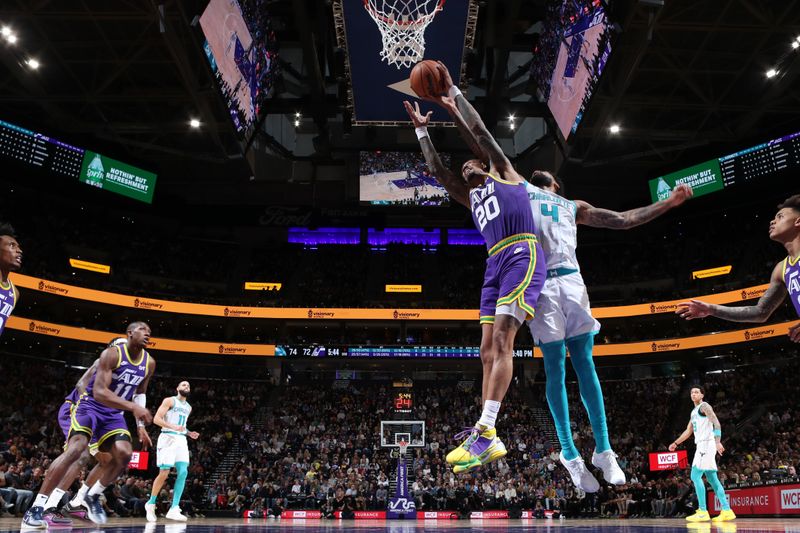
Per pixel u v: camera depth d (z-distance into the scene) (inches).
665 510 852.0
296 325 1616.6
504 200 165.8
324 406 1365.7
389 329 1636.3
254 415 1344.7
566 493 978.1
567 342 179.8
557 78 942.4
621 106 1139.9
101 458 270.7
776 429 1091.9
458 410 1332.4
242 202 1583.4
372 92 1028.5
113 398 233.6
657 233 1646.2
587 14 796.0
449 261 1758.1
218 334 1605.6
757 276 1337.4
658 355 1462.8
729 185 1261.1
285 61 1203.2
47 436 1025.5
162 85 1124.5
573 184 1471.5
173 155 1412.4
